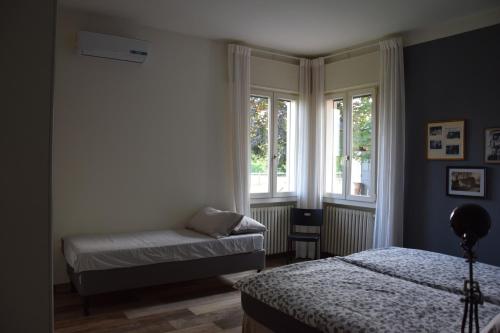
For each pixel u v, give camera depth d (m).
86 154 3.87
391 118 4.24
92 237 3.70
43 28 1.10
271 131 5.12
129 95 4.09
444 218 3.95
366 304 2.02
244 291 2.42
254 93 4.95
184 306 3.41
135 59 3.91
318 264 2.83
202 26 4.15
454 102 3.86
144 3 3.54
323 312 1.93
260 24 4.07
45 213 1.10
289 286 2.31
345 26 4.09
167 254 3.50
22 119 1.08
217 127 4.69
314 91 5.26
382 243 4.29
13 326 1.07
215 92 4.66
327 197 5.21
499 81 3.53
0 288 1.06
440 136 3.96
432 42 4.05
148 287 3.91
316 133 5.17
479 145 3.67
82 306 3.35
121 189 4.07
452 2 3.42
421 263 2.83
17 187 1.07
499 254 3.53
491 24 3.59
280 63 5.12
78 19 3.78
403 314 1.89
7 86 1.06
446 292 2.24
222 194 4.74
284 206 5.21
